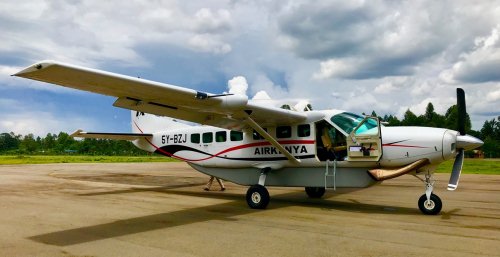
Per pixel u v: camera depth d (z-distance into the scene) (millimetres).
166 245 5000
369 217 7098
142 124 12312
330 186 8422
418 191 11461
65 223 6480
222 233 5719
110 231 5863
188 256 4484
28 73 5176
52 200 9336
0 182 14156
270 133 9016
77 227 6152
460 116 7719
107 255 4539
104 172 20766
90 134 11031
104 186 13016
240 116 7848
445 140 7230
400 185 13359
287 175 9008
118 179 16016
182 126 11234
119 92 6496
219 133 10031
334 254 4559
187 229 6020
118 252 4668
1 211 7676
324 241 5199
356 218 6984
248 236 5516
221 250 4746
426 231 5816
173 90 6375
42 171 21141
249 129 9203
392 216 7199
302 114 8398
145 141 11938
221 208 8273
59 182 14320
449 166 26938
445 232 5742
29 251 4711
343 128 8070
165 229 6016
